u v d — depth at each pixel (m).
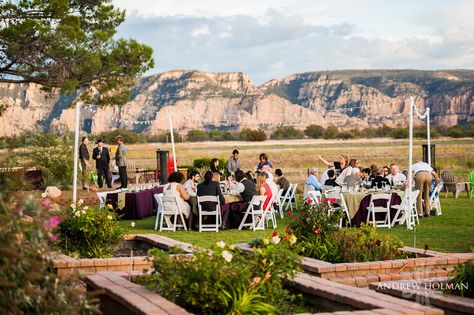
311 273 7.98
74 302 4.88
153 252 6.25
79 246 9.88
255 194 15.35
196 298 5.86
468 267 7.07
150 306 5.38
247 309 5.78
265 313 5.85
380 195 15.22
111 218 10.12
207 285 5.85
